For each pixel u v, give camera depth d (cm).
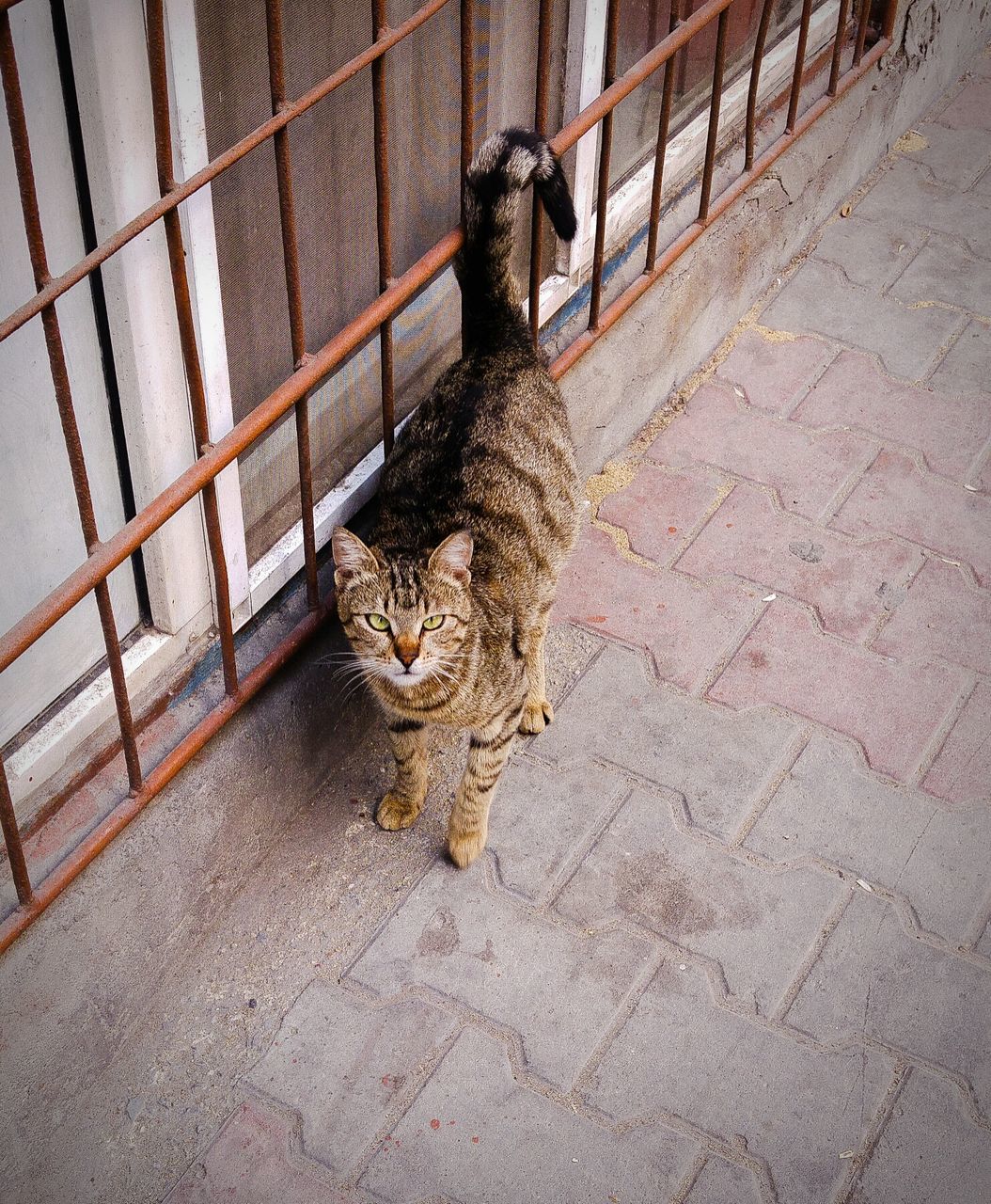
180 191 129
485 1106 152
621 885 166
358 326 152
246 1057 155
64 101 131
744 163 208
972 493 200
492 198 161
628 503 199
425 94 169
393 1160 149
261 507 168
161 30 124
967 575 192
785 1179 148
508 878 167
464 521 163
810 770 175
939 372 214
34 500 144
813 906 165
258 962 161
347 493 176
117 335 141
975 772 175
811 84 225
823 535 196
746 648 185
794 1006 158
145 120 134
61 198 135
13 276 134
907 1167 148
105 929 150
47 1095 148
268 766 165
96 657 155
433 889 166
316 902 166
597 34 180
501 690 159
